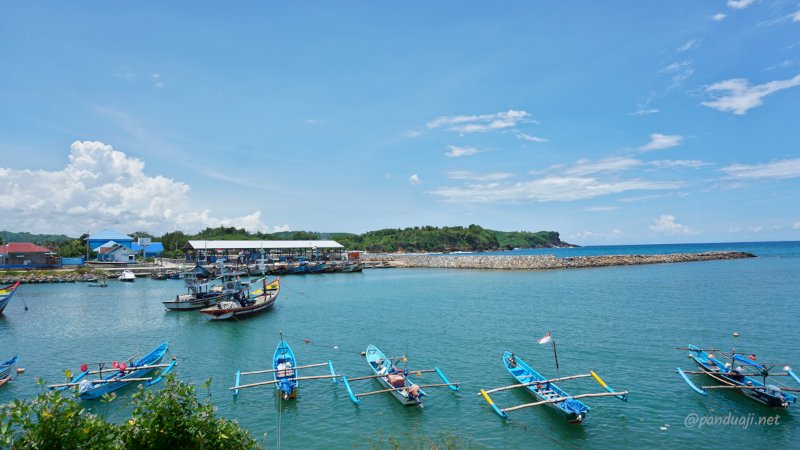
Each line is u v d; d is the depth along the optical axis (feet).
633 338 138.00
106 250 453.58
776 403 85.15
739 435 76.89
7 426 32.89
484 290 263.49
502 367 112.78
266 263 419.95
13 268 374.02
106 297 252.62
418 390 89.30
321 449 73.87
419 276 368.89
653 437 76.59
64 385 93.30
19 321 183.32
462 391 97.60
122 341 147.95
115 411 88.63
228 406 91.25
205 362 121.60
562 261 420.77
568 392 96.22
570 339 138.00
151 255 544.62
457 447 73.97
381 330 157.07
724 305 191.31
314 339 146.51
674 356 119.24
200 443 38.91
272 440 77.05
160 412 38.78
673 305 194.08
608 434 77.71
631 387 98.07
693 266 407.64
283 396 93.40
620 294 231.71
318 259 470.80
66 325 174.50
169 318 188.03
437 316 180.75
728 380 95.14
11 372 114.93
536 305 202.39
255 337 150.92
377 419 84.74
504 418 84.12
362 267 435.94
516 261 428.56
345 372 112.37
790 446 73.41
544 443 75.05
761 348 125.49
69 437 34.14
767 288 242.58
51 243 564.71
